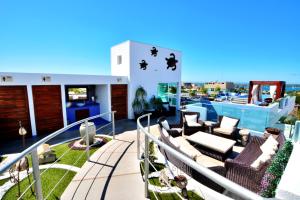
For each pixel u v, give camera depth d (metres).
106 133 7.55
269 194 2.09
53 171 3.78
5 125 6.96
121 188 2.71
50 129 8.09
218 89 36.97
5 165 1.26
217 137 5.50
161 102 11.79
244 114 7.93
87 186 2.75
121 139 5.68
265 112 7.24
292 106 15.64
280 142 3.97
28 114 7.41
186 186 3.16
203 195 2.96
